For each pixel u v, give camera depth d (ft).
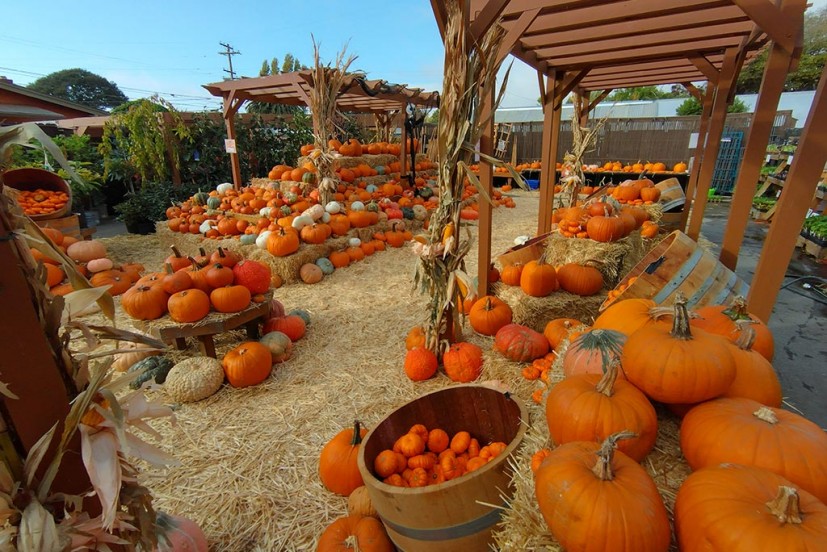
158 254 19.99
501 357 9.09
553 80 14.92
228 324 9.10
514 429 5.62
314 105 18.53
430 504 4.19
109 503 2.86
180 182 28.63
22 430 2.68
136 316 9.04
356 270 16.94
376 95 23.17
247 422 7.57
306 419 7.62
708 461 3.62
